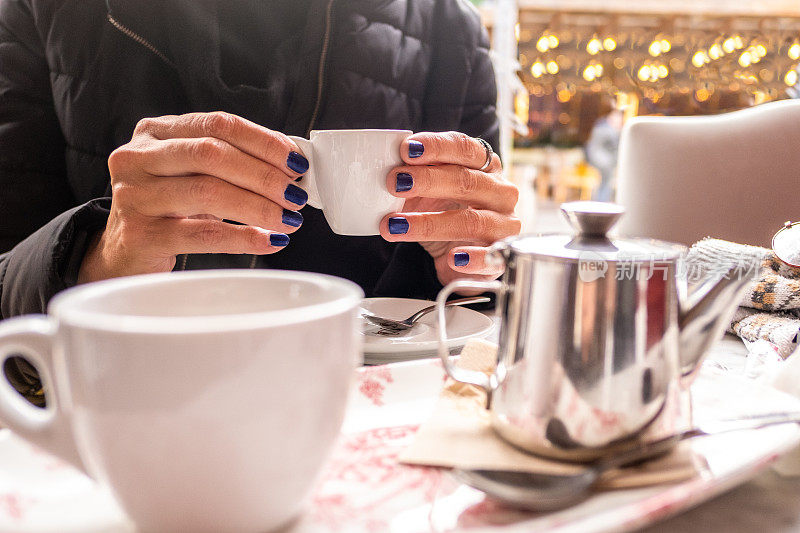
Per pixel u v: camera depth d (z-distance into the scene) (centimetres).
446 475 23
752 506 22
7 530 19
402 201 46
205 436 17
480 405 28
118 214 45
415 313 50
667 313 23
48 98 78
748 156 99
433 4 89
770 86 290
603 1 309
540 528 17
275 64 76
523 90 186
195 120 44
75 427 18
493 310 62
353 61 78
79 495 21
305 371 17
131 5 71
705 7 305
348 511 20
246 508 18
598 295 22
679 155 101
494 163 56
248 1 76
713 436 25
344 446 25
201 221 45
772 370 34
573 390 22
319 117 78
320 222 80
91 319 17
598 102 416
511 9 212
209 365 16
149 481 17
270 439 17
